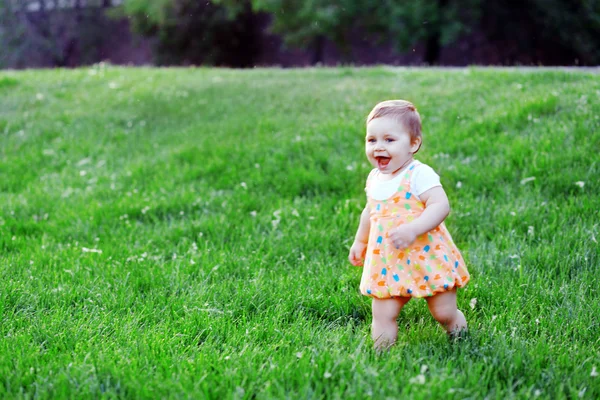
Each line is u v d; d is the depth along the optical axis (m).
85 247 4.68
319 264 4.15
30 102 9.90
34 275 3.96
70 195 6.09
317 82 10.50
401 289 2.84
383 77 10.62
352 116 7.71
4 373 2.65
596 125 5.78
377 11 21.88
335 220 4.93
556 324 3.16
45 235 4.93
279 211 5.09
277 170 6.20
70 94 10.43
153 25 29.00
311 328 3.24
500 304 3.48
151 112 9.10
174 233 4.90
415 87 9.03
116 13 29.17
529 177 5.22
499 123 6.44
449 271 2.86
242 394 2.45
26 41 29.78
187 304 3.51
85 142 7.89
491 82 8.44
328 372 2.57
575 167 5.20
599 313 3.26
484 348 2.85
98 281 3.87
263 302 3.55
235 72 12.59
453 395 2.41
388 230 2.90
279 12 24.02
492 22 22.98
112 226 5.19
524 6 22.23
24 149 7.74
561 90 7.11
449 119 7.01
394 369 2.63
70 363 2.69
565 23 22.16
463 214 4.77
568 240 4.19
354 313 3.49
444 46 23.53
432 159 5.89
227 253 4.37
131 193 5.96
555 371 2.66
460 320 3.01
